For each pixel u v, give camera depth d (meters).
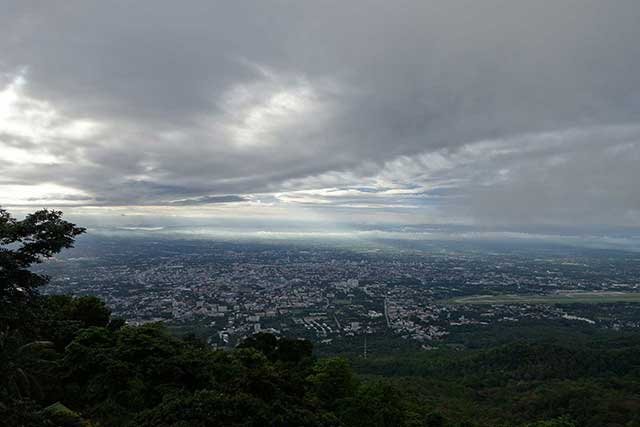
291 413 23.02
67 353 29.38
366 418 30.66
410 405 38.38
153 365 28.83
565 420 37.56
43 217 20.23
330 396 32.59
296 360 40.16
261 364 33.34
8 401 18.22
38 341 26.92
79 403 26.64
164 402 23.34
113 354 29.30
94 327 33.66
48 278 20.53
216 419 21.38
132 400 26.36
